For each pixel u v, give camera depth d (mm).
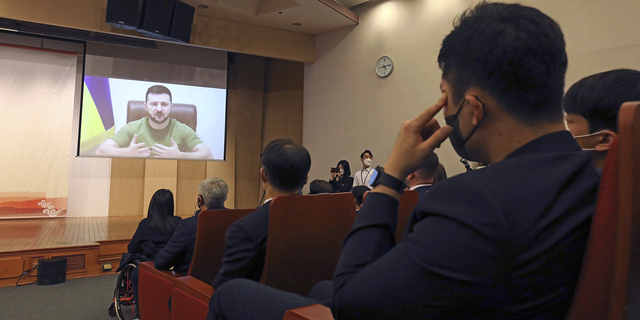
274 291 866
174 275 1793
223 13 7027
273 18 7238
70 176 7902
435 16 6312
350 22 7371
